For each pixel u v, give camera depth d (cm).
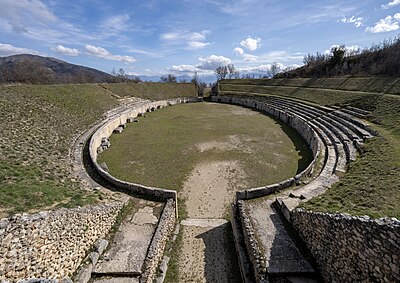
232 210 1519
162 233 1308
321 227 1009
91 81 7506
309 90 5519
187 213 1720
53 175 1709
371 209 1132
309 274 1032
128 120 4350
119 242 1250
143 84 7050
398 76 4434
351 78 5256
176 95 7444
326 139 2717
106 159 2609
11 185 1311
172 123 4309
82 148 2500
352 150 2244
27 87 3347
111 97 5075
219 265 1274
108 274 1070
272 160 2558
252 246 1159
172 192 1598
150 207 1540
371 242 723
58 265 944
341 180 1623
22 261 802
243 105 6341
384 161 1712
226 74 11212
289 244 1184
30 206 1139
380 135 2333
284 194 1625
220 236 1485
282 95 5966
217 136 3444
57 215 993
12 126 2297
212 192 1967
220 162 2516
